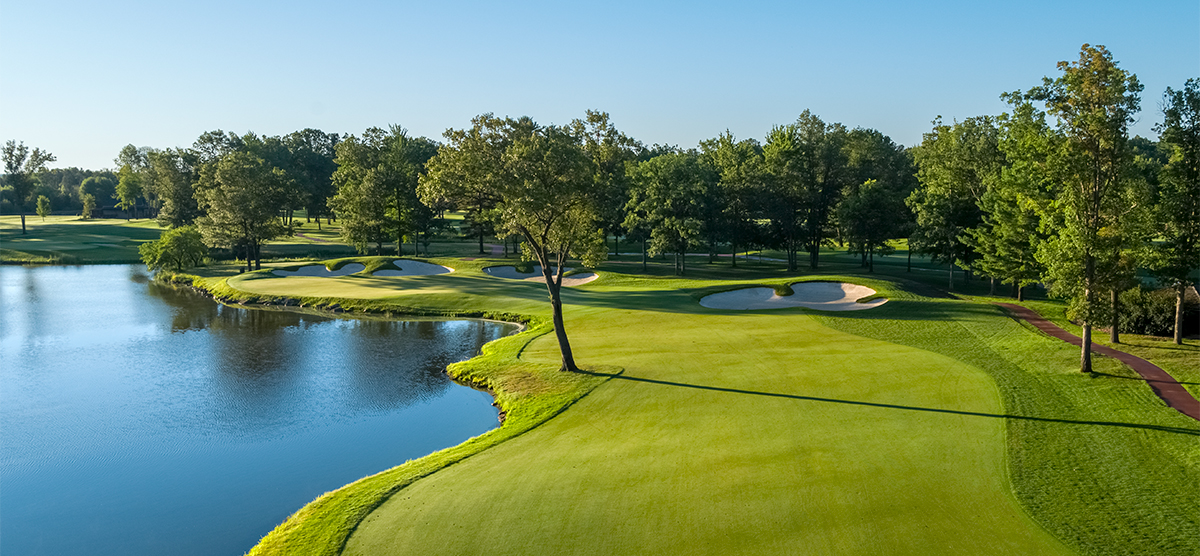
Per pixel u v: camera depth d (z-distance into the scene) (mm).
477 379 33469
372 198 94250
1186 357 30766
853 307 50344
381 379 34844
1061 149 27328
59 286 77125
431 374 35750
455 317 54844
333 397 31672
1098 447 19906
